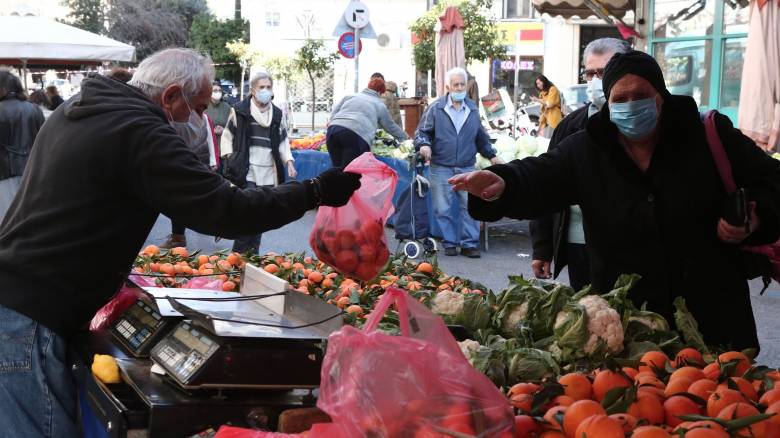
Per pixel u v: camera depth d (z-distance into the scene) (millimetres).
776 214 3434
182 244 11367
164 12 54969
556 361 3211
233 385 2734
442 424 2131
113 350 3250
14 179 10094
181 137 3447
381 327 3643
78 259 3234
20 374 3201
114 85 3301
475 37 27078
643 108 3428
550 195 3789
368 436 2113
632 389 2588
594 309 3264
